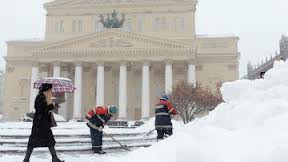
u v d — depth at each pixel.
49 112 9.68
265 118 6.89
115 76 72.31
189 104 53.47
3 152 13.87
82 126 22.78
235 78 71.56
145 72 63.62
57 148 14.34
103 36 65.06
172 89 58.44
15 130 18.12
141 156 7.23
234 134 6.65
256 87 8.39
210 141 6.67
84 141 16.02
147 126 29.09
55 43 65.00
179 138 7.15
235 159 5.68
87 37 64.94
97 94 64.06
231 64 72.12
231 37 72.75
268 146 5.70
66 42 65.06
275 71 8.47
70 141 15.73
